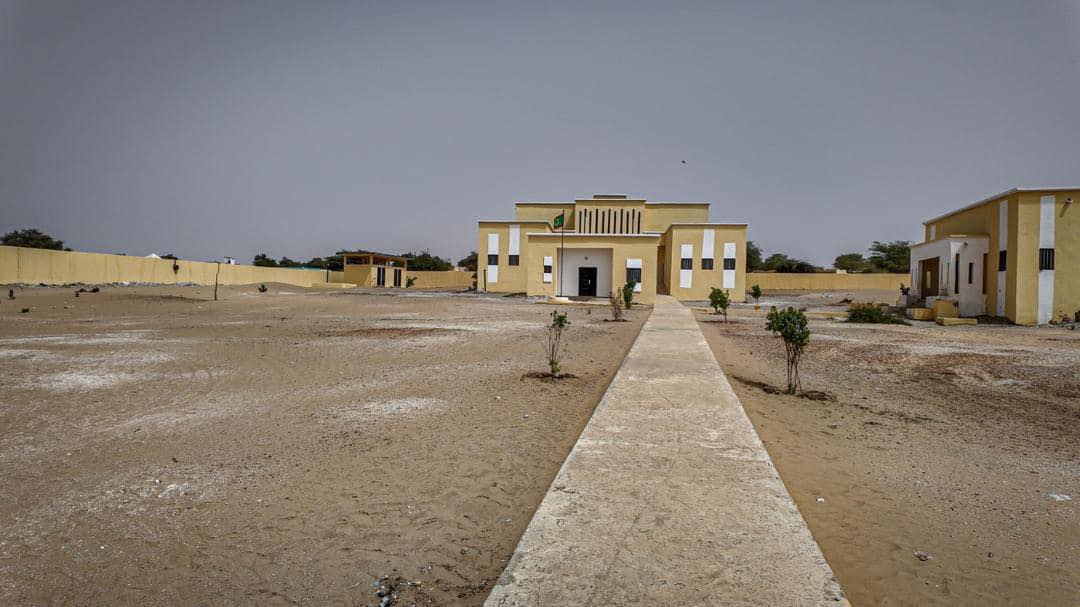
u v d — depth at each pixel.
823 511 4.13
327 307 30.02
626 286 29.97
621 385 7.35
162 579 3.35
